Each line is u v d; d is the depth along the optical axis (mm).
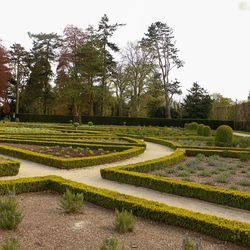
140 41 46969
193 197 8625
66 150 15133
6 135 19062
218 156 15492
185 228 6230
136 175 9695
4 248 4461
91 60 45938
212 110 55156
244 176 11484
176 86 48625
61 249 5035
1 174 10055
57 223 6156
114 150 16094
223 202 8078
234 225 5809
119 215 5910
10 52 51062
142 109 52469
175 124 45000
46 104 52250
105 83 48188
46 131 24297
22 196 8102
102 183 9898
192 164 13039
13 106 53312
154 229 6160
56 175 10055
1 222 5730
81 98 46000
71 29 46625
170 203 8156
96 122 45031
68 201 6793
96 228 5980
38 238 5410
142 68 46656
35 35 49750
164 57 48062
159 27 47281
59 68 46875
